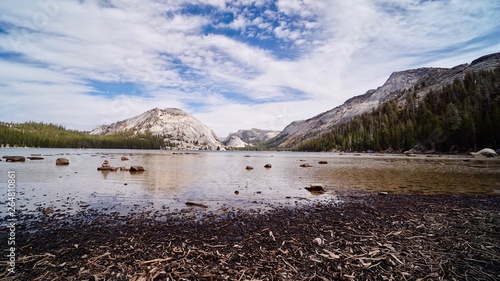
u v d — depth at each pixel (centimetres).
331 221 1324
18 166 4097
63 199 1828
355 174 3588
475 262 825
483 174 3369
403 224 1266
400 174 3500
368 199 1923
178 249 920
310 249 934
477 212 1509
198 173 3741
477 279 720
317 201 1855
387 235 1093
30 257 836
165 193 2108
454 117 9619
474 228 1194
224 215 1445
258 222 1301
